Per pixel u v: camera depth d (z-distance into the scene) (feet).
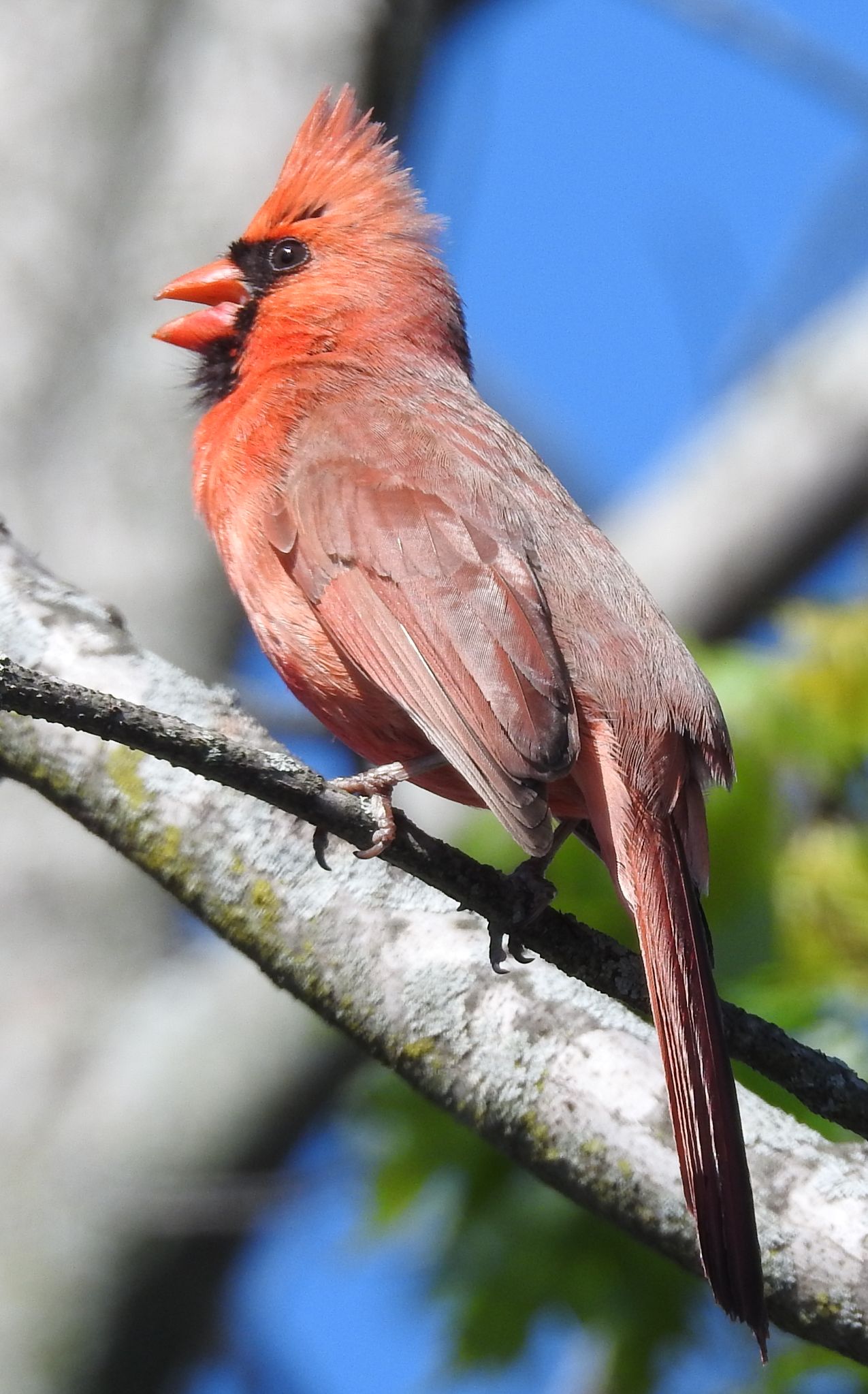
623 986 20.86
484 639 23.04
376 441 26.02
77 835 39.29
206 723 24.53
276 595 25.29
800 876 28.63
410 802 38.22
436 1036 22.31
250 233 29.40
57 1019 38.06
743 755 29.27
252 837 23.41
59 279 41.24
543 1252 30.09
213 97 42.45
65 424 40.65
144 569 40.11
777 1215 20.52
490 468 25.76
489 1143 22.63
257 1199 36.09
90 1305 35.96
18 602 25.99
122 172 42.11
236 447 26.81
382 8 42.88
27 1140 36.83
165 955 39.37
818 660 30.25
